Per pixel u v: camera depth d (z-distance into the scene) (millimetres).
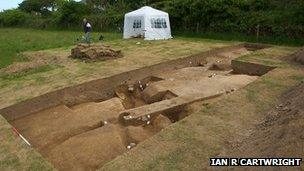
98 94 13492
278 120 8320
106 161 8055
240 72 15961
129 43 24594
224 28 27703
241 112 9648
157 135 8305
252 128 8609
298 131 6551
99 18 38188
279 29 24266
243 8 27875
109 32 35938
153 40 26125
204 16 28812
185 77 14891
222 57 19625
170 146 7738
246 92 11273
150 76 15531
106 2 47531
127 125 10219
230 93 11258
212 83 13398
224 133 8336
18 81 14438
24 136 9945
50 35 34562
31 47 25062
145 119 10461
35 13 58375
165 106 11133
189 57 18531
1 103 11664
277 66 14859
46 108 12141
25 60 19609
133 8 40781
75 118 10914
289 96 10508
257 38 25156
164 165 6973
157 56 18672
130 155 7484
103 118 10781
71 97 12844
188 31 30266
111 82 14312
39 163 7625
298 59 15688
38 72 15930
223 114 9523
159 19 27297
